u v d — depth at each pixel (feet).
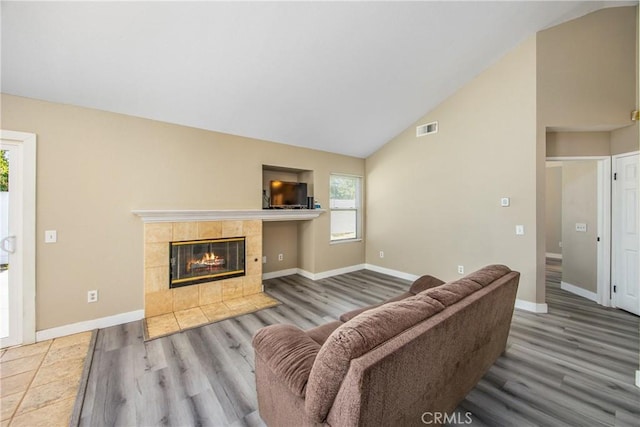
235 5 6.57
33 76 7.32
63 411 5.43
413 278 15.02
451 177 13.15
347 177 17.39
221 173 11.64
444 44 9.71
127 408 5.49
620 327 9.20
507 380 6.39
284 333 4.71
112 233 9.18
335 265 16.29
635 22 9.85
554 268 18.43
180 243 10.44
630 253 10.37
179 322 9.46
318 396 3.22
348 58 9.14
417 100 12.83
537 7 9.07
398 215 15.80
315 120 12.36
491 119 11.62
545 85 10.26
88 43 6.77
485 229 11.92
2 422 5.13
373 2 7.40
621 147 10.53
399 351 3.17
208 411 5.43
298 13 7.15
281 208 14.07
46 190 8.09
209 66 8.18
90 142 8.77
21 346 7.79
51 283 8.21
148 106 9.30
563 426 5.06
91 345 7.84
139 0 6.05
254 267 12.60
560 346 7.95
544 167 10.37
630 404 5.62
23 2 5.64
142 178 9.74
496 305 5.92
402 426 3.63
